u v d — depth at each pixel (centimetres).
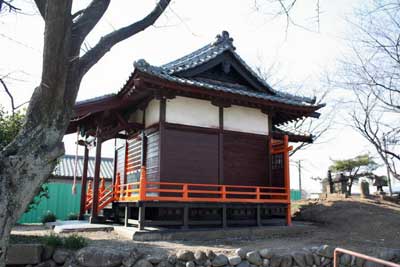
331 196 1989
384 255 893
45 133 331
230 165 1212
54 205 1909
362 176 2269
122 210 1266
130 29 417
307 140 1507
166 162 1095
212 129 1192
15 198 303
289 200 1218
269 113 1323
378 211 1492
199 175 1141
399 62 1110
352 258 867
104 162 2720
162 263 722
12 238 821
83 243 768
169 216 1076
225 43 1331
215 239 1024
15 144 322
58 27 331
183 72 1211
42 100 337
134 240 923
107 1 390
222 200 1087
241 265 775
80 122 1398
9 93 436
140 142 1280
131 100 1214
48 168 331
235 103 1236
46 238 773
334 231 1255
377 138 1301
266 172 1279
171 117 1130
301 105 1235
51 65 332
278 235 1140
